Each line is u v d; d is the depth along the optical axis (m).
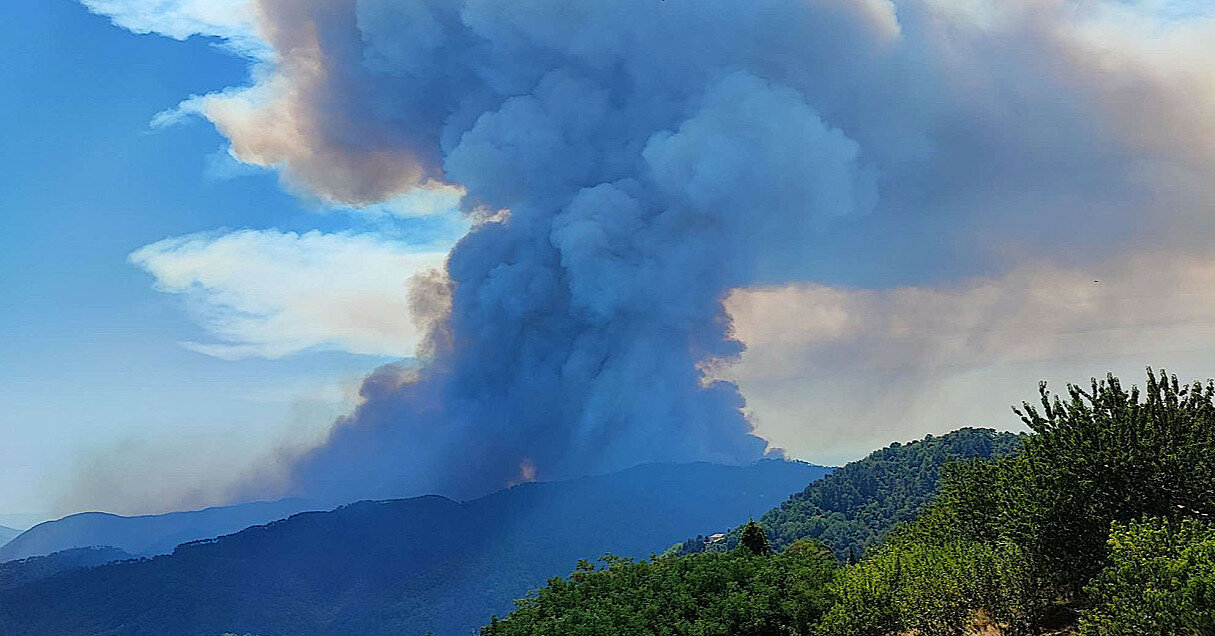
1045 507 18.28
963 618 16.34
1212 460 17.25
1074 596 17.66
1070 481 18.23
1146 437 18.03
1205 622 11.55
